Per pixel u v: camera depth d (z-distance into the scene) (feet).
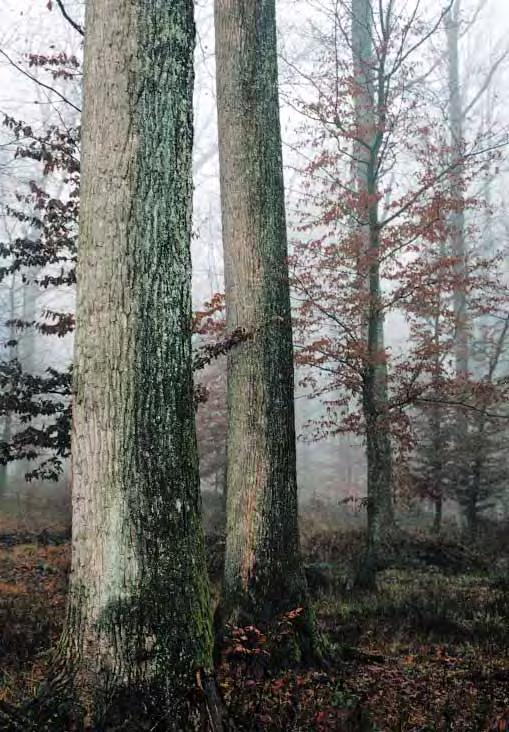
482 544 47.09
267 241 22.33
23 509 53.52
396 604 27.14
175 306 12.34
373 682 17.99
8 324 31.24
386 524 38.32
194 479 12.54
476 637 22.70
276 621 19.12
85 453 11.89
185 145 12.73
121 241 11.93
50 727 11.01
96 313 11.93
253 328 21.81
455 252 52.90
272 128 22.89
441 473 50.85
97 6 12.34
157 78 12.29
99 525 11.70
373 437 33.47
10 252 30.04
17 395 29.17
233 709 12.70
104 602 11.60
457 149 35.81
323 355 33.45
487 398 38.50
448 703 16.21
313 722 13.52
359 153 39.52
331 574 34.91
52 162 29.66
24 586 30.30
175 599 11.91
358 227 36.35
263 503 20.75
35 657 17.19
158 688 11.48
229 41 22.97
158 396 11.98
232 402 21.91
